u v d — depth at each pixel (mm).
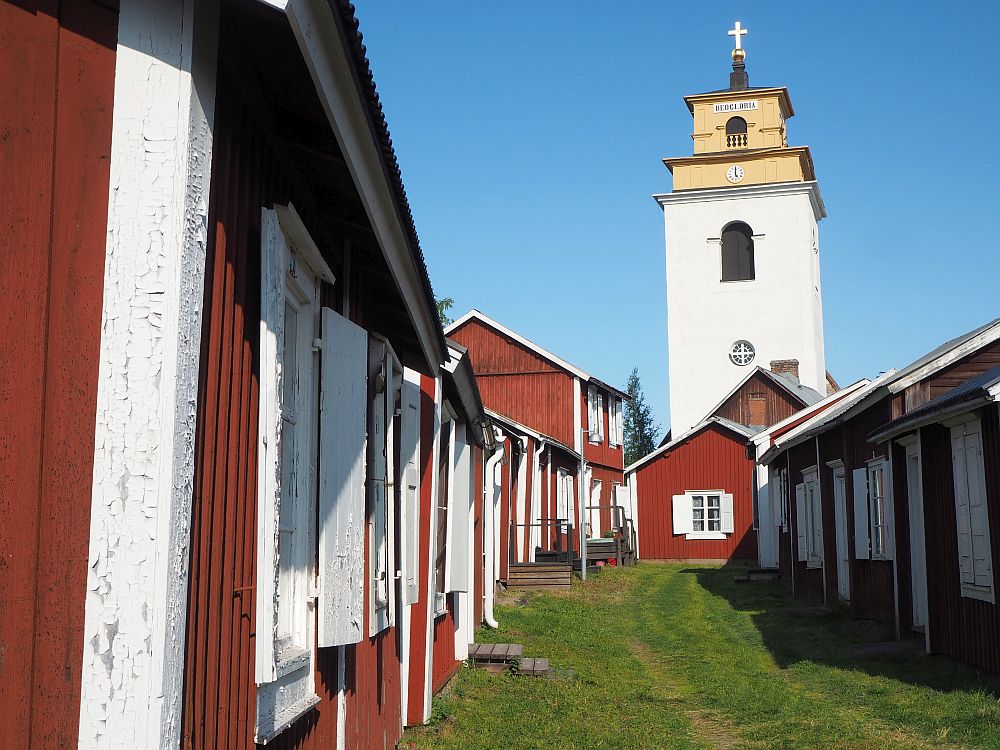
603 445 34594
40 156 2707
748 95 44875
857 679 11203
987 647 10586
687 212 43594
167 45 2820
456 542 11148
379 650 6844
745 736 8930
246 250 3670
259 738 3779
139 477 2678
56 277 2699
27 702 2566
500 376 31859
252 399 3814
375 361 6445
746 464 34219
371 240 5473
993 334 13547
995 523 10250
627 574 26281
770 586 24047
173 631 2713
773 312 42500
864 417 15734
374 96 3553
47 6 2750
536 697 10336
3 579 2555
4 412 2592
